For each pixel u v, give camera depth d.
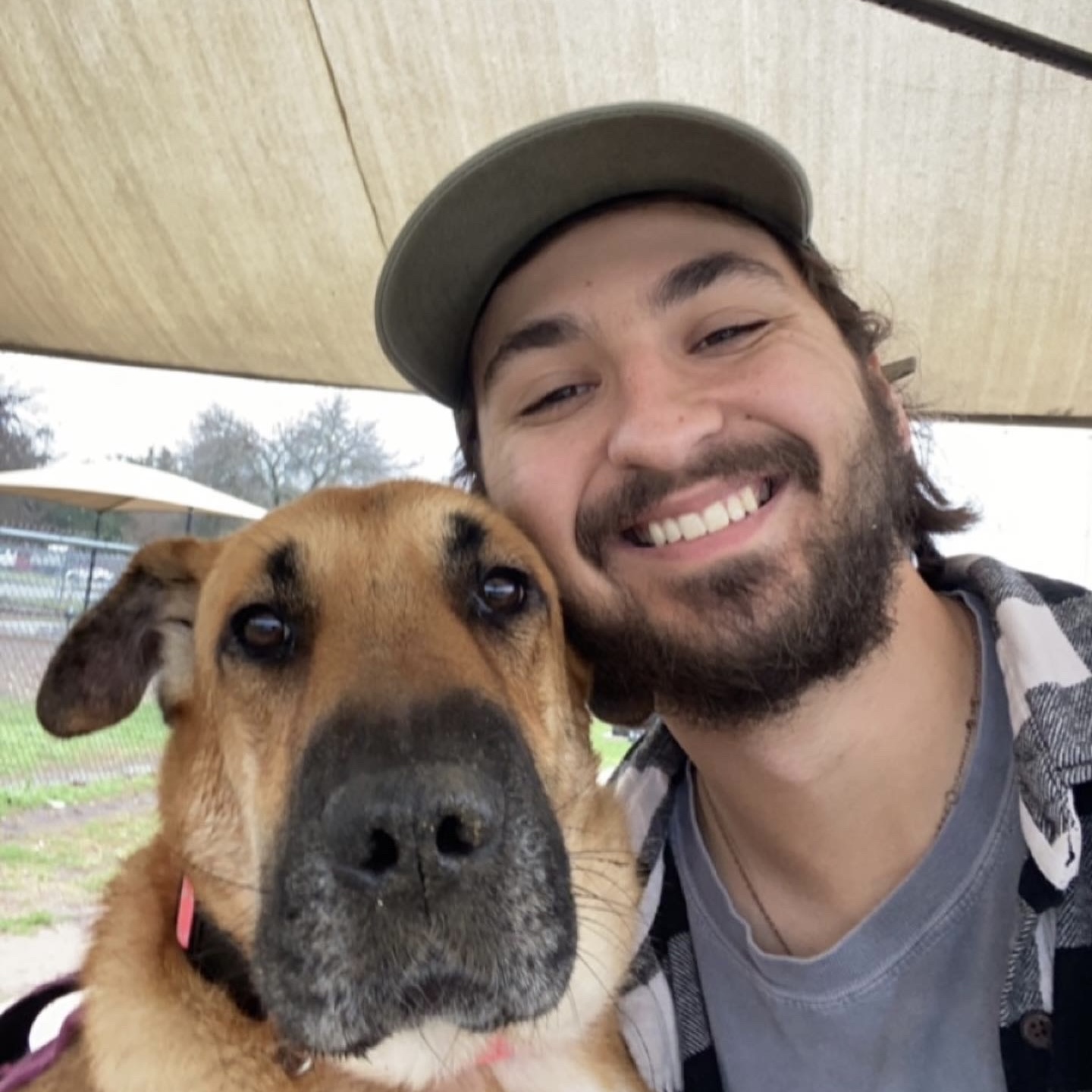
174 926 0.38
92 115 0.60
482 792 0.30
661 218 0.43
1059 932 0.34
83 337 0.82
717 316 0.40
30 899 1.28
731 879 0.43
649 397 0.39
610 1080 0.41
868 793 0.38
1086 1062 0.32
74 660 0.45
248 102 0.58
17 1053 0.47
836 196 0.65
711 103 0.60
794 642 0.37
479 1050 0.38
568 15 0.54
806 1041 0.38
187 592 0.46
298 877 0.30
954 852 0.38
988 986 0.36
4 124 0.61
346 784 0.29
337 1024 0.29
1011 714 0.37
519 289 0.44
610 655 0.44
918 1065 0.36
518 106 0.60
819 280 0.46
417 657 0.34
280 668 0.38
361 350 0.82
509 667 0.41
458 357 0.51
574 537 0.42
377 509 0.41
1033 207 0.64
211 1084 0.35
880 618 0.38
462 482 0.58
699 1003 0.42
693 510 0.39
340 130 0.60
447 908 0.29
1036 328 0.73
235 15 0.53
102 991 0.37
